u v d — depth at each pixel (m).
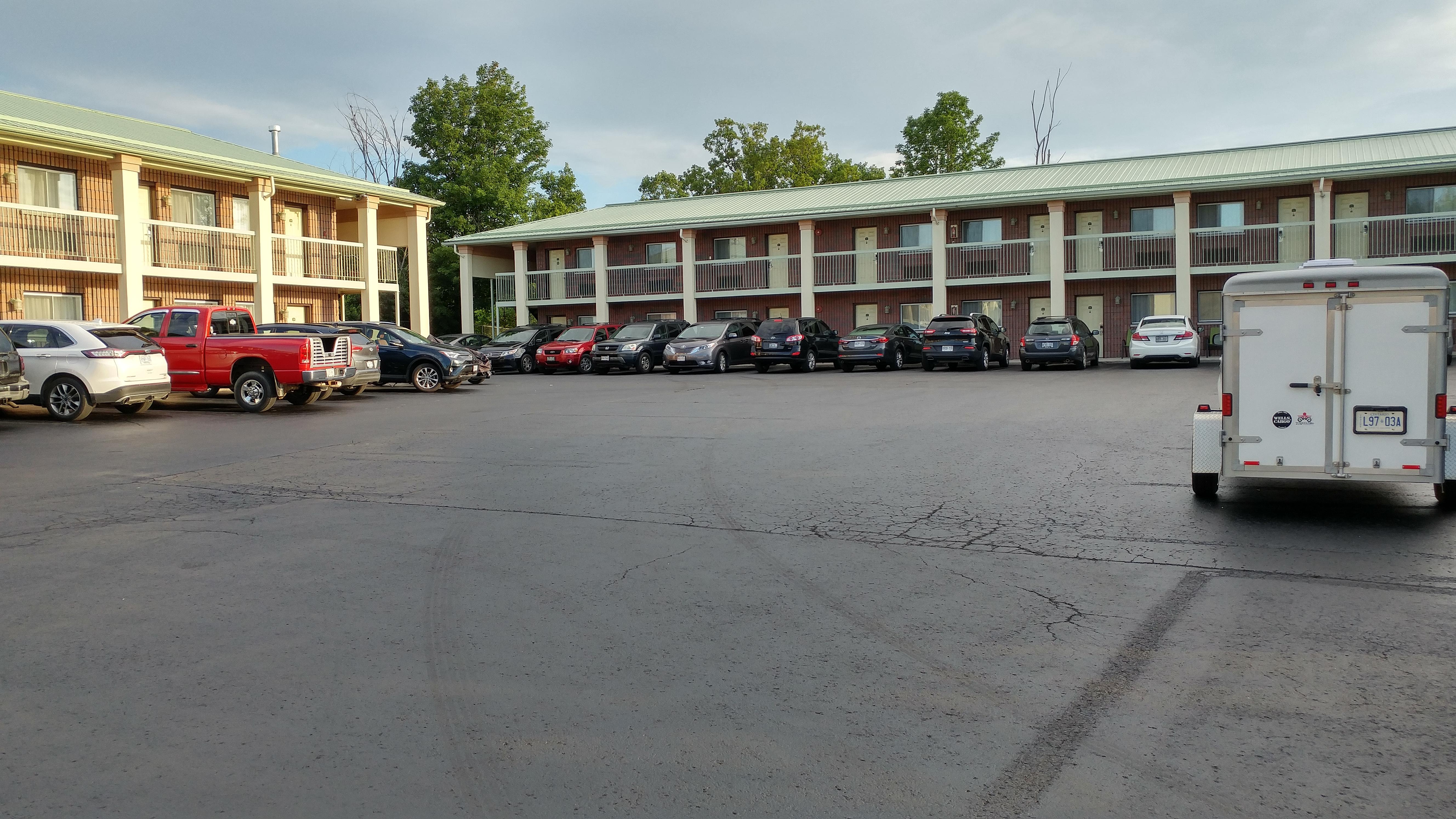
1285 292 7.52
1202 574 5.96
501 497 8.79
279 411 17.84
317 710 4.07
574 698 4.17
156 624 5.22
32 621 5.28
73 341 15.95
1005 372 27.09
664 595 5.68
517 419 15.56
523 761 3.60
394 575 6.18
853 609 5.36
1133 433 12.45
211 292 28.34
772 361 28.94
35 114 24.66
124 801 3.33
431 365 22.67
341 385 20.42
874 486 9.09
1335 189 30.14
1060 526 7.33
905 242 36.31
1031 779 3.41
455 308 48.84
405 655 4.72
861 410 16.03
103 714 4.05
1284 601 5.36
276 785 3.43
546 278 40.38
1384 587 5.61
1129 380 22.12
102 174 25.78
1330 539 6.78
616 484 9.41
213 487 9.44
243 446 12.59
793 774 3.47
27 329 16.08
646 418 15.32
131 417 16.61
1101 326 33.56
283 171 28.45
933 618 5.19
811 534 7.19
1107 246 32.59
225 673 4.49
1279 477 7.66
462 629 5.11
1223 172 31.53
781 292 37.03
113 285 25.81
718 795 3.33
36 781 3.47
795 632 5.00
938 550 6.66
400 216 34.81
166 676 4.46
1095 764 3.52
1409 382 7.32
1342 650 4.59
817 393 19.84
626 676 4.42
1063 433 12.59
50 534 7.41
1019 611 5.29
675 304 39.56
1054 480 9.28
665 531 7.35
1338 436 7.49
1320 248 29.19
